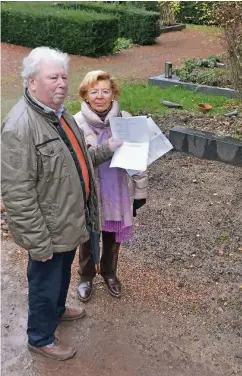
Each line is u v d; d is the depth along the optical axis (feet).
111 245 11.67
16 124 8.16
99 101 10.22
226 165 20.06
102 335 11.02
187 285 12.70
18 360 10.25
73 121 9.25
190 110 26.71
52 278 9.34
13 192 8.29
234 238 14.83
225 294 12.35
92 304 11.98
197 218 15.97
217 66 35.09
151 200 17.17
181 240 14.73
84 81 10.29
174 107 27.27
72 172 8.70
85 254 11.64
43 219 8.64
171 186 18.25
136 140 10.13
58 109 8.75
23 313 11.71
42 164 8.35
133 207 11.28
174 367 10.15
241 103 27.25
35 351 10.39
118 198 10.71
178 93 30.04
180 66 36.78
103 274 12.29
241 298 12.20
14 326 11.27
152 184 18.40
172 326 11.29
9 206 8.41
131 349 10.62
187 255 13.98
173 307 11.91
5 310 11.81
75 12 48.29
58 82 8.22
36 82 8.23
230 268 13.39
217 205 16.80
